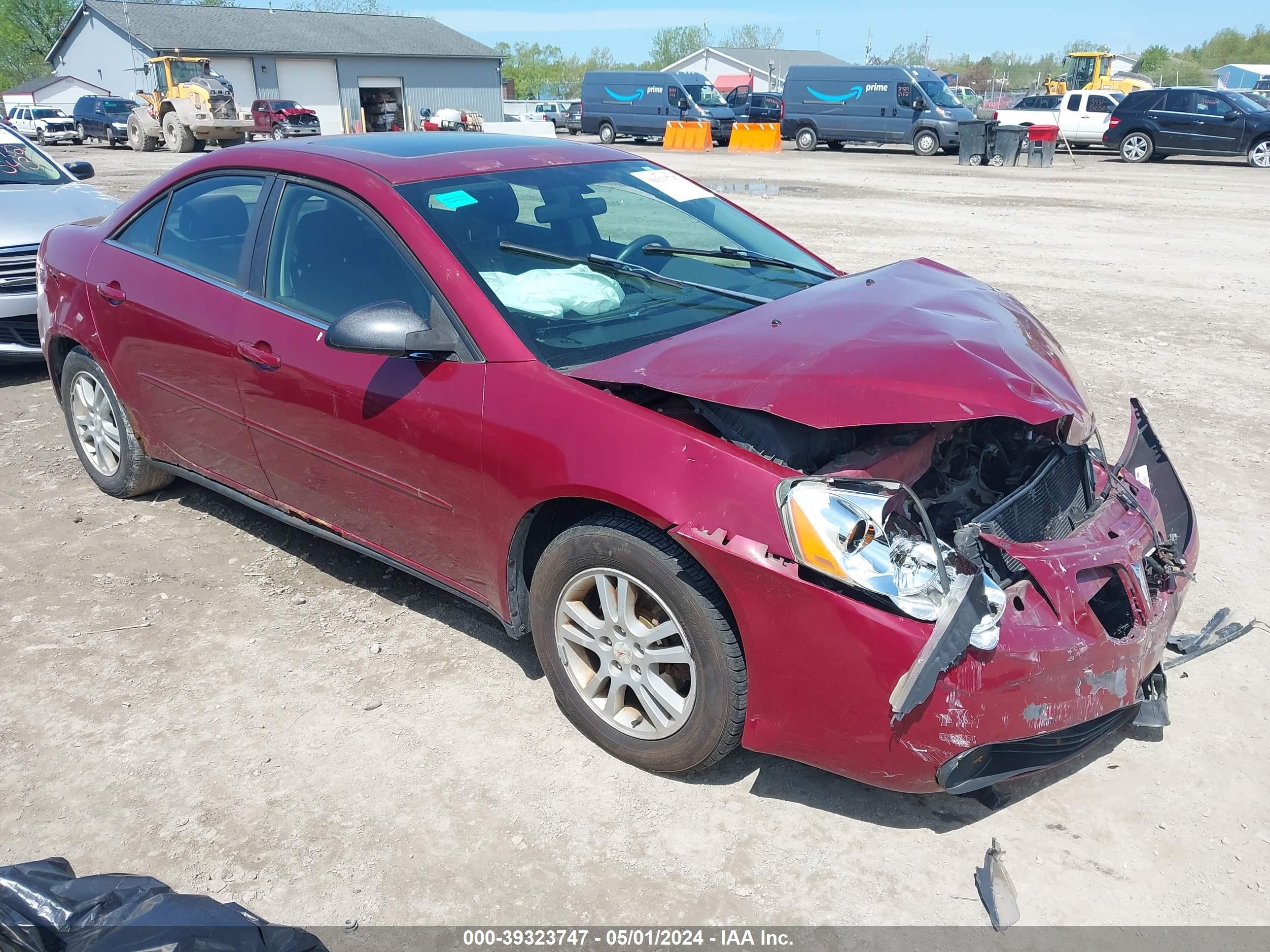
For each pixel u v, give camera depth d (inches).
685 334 115.3
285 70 1865.2
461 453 115.3
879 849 101.3
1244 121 928.9
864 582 90.0
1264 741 117.5
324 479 135.9
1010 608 93.7
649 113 1338.6
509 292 119.8
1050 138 965.8
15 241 241.1
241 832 103.3
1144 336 300.5
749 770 113.0
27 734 118.5
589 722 115.4
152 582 153.5
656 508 98.3
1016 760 96.3
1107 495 115.6
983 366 99.2
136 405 165.2
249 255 141.0
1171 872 98.0
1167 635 108.7
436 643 137.6
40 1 2792.8
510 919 93.0
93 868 98.6
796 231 504.1
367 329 110.2
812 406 95.5
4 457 205.8
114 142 1437.0
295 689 127.0
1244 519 175.8
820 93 1187.9
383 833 103.3
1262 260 432.8
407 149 142.9
